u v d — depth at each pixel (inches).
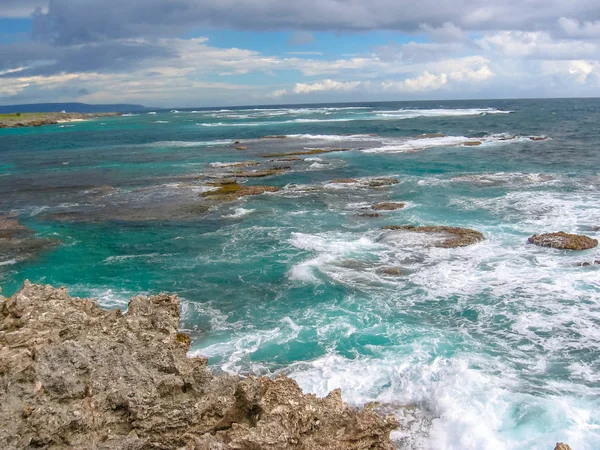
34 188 1733.5
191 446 397.1
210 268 935.0
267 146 2719.0
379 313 745.6
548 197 1363.2
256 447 380.5
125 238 1127.0
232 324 727.1
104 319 543.5
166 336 535.8
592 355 626.8
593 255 936.9
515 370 597.0
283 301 793.6
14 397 398.3
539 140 2571.4
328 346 659.4
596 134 2812.5
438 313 743.1
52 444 378.3
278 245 1048.2
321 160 2137.1
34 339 482.0
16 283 882.8
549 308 748.0
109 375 429.4
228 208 1368.1
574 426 493.7
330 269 908.6
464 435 487.2
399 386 569.0
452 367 596.1
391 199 1416.1
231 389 453.4
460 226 1141.7
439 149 2346.2
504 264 913.5
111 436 392.8
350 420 440.8
